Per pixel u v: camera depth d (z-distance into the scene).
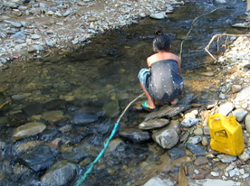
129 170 2.64
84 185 2.51
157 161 2.72
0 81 4.12
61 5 6.56
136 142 2.97
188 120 3.10
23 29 5.54
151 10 6.93
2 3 6.21
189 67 4.36
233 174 2.41
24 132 3.11
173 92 3.21
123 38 5.54
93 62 4.66
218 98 3.51
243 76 3.84
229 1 7.48
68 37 5.46
